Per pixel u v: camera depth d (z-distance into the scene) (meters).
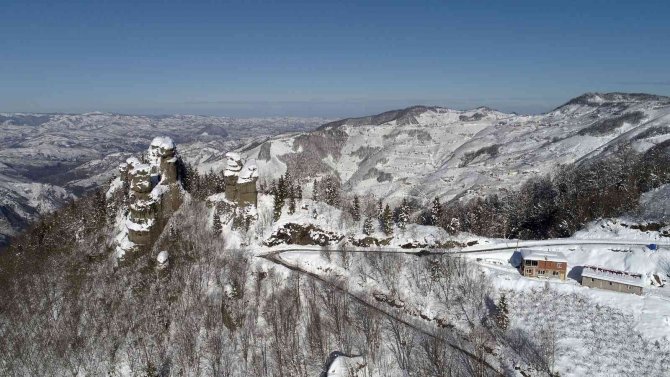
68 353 97.25
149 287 114.88
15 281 124.94
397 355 89.12
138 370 91.81
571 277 115.19
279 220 143.50
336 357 84.75
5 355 97.19
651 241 128.38
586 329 93.56
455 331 98.38
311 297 108.06
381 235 140.62
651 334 89.88
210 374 88.94
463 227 176.75
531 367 84.44
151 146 146.50
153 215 132.00
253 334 97.44
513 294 108.06
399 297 110.19
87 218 149.12
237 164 146.50
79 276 124.94
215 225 141.50
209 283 116.69
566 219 157.62
